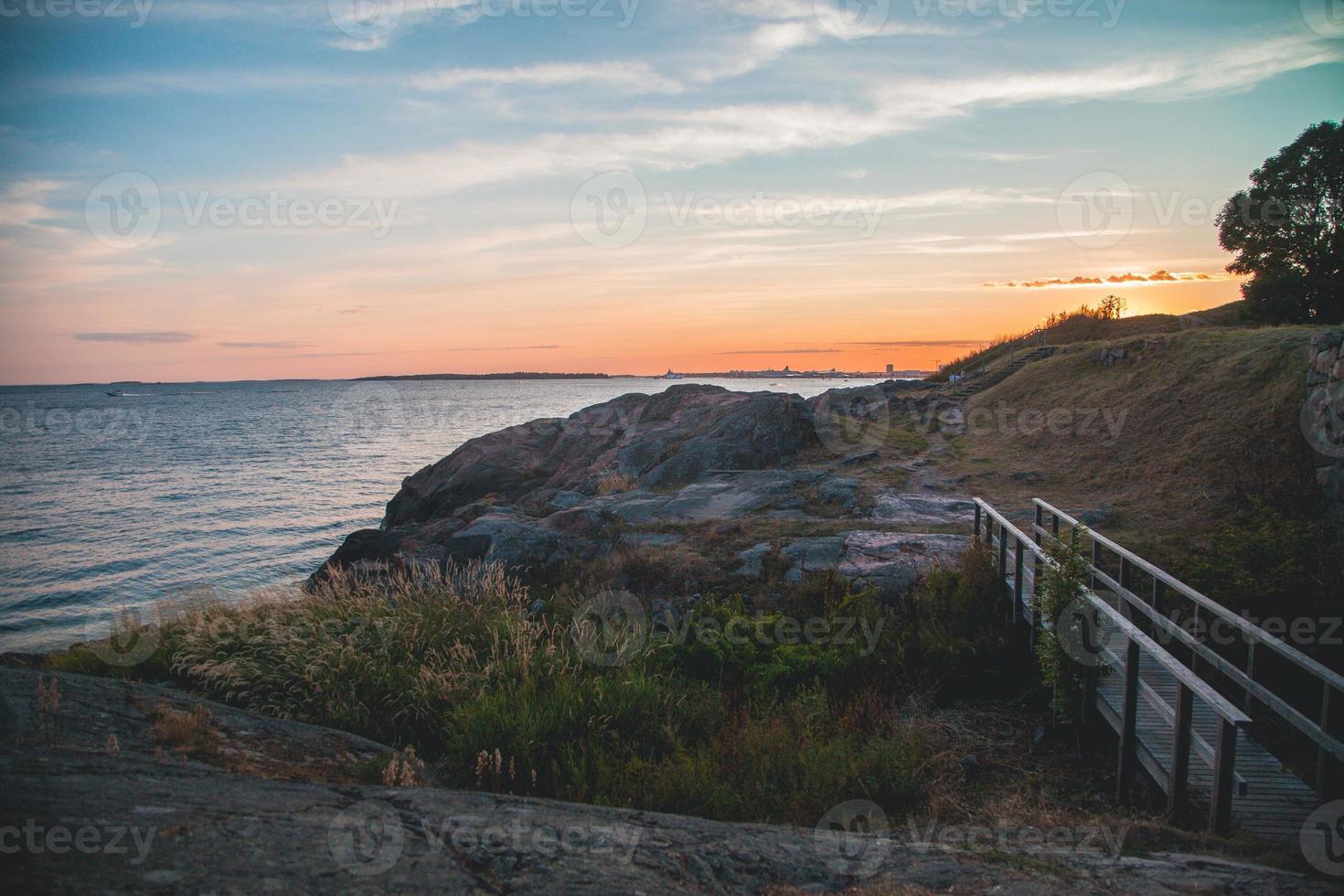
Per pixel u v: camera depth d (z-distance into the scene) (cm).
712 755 616
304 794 380
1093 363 2427
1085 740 688
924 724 724
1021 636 873
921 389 3275
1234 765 519
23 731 454
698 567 1193
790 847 400
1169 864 400
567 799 552
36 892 230
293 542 2984
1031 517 1366
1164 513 1311
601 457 2256
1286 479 1253
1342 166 2614
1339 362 1160
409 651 828
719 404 2377
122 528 3256
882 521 1398
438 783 584
